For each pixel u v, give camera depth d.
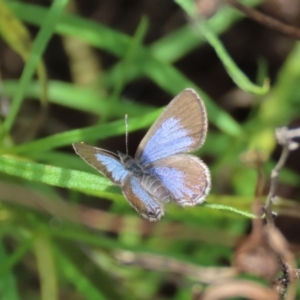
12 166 0.17
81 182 0.17
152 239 0.22
